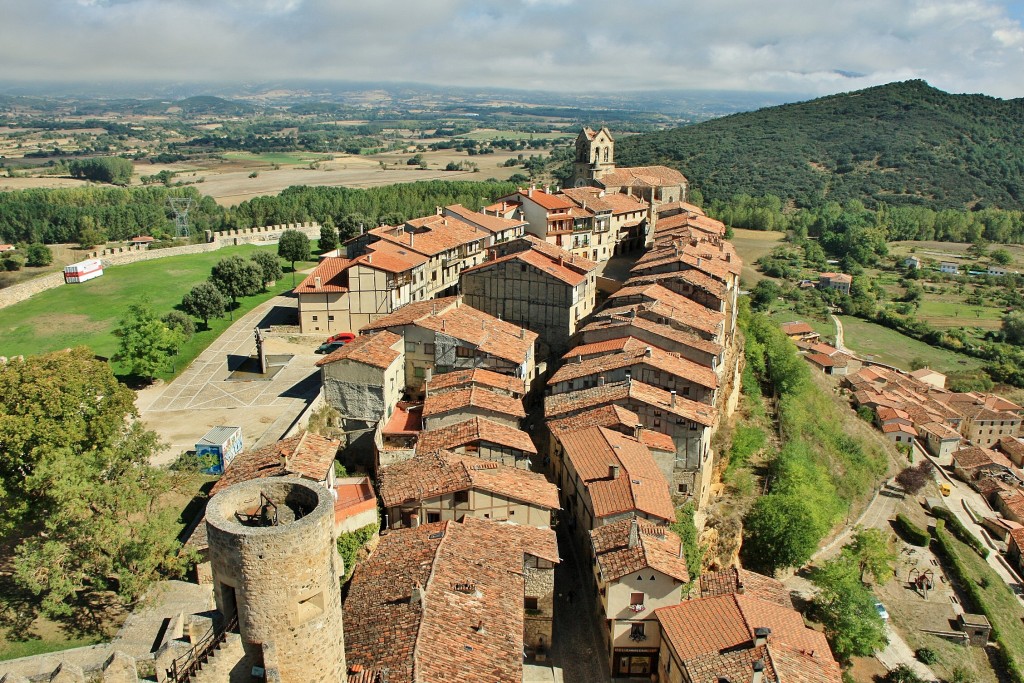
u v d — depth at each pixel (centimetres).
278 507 3516
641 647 6088
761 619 5856
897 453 12950
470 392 7706
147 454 5731
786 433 10050
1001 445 15662
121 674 3512
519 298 10338
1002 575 10525
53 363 5828
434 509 6378
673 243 12188
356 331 10625
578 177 16662
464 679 4562
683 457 7694
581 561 7069
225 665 3203
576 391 8319
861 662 7450
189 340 10594
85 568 4672
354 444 7638
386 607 5178
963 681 7500
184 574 5181
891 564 9288
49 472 4950
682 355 8756
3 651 4569
